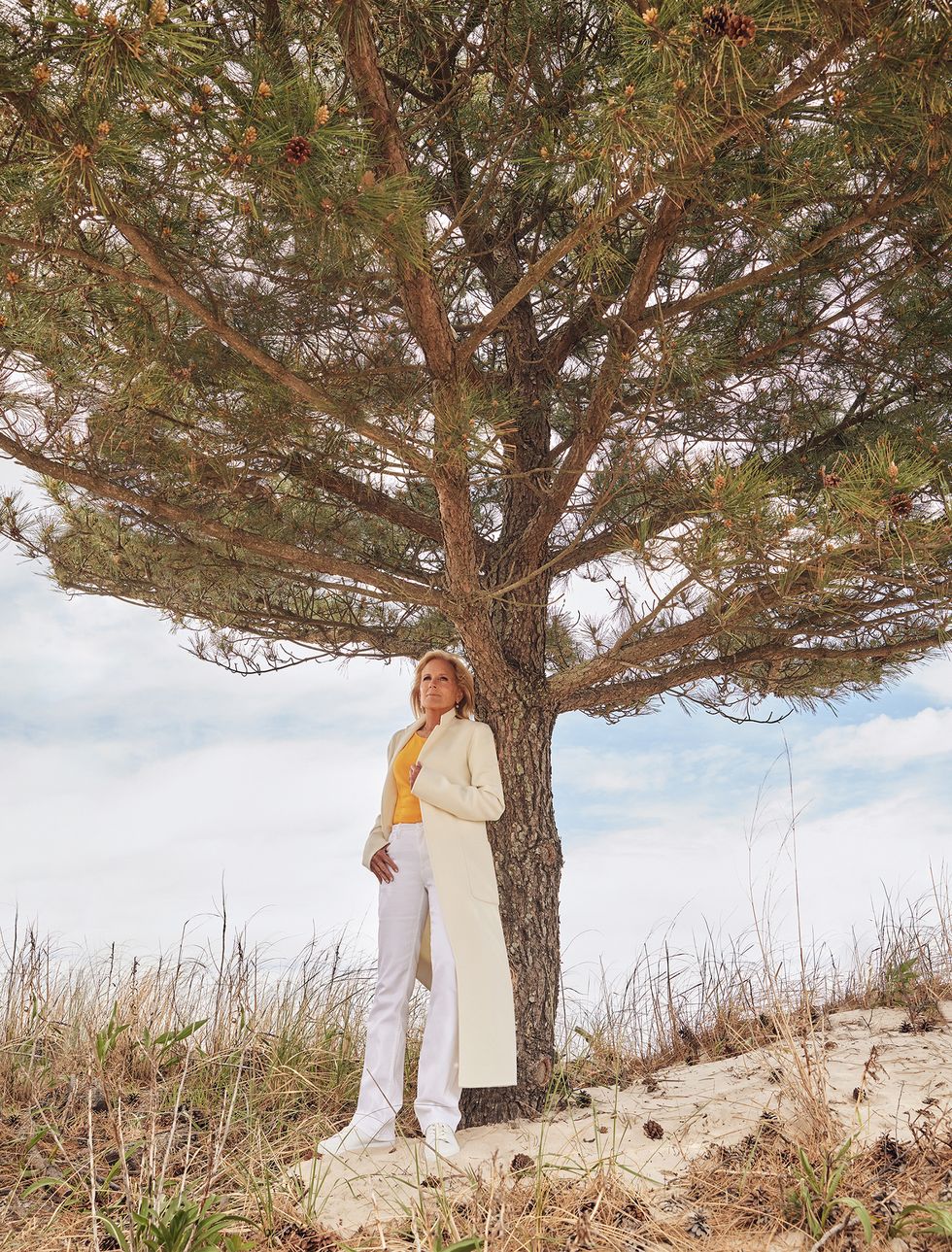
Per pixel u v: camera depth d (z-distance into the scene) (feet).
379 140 9.89
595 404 12.64
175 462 13.43
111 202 8.96
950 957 17.97
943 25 8.11
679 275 14.02
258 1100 13.12
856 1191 9.01
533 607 15.20
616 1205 9.20
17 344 12.00
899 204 10.80
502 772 14.70
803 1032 14.61
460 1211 9.48
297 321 11.89
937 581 12.12
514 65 11.73
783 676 19.06
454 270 12.89
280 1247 8.93
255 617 18.51
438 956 12.51
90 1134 9.20
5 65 7.65
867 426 14.62
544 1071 13.53
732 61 7.81
